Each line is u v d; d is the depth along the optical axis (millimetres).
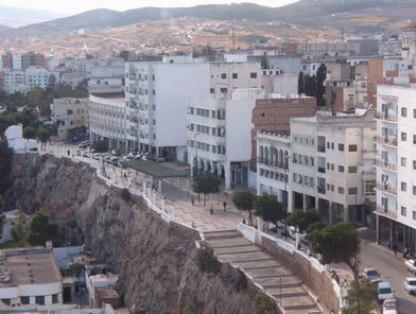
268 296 141000
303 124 197750
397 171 167500
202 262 165500
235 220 192750
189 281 167875
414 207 162000
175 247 185625
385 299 129625
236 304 149750
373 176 182500
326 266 141250
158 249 190625
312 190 195625
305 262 147875
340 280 139375
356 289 120562
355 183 183125
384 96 172375
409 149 163500
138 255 199625
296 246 154750
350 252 138625
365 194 183000
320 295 139875
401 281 144125
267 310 137125
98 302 180000
